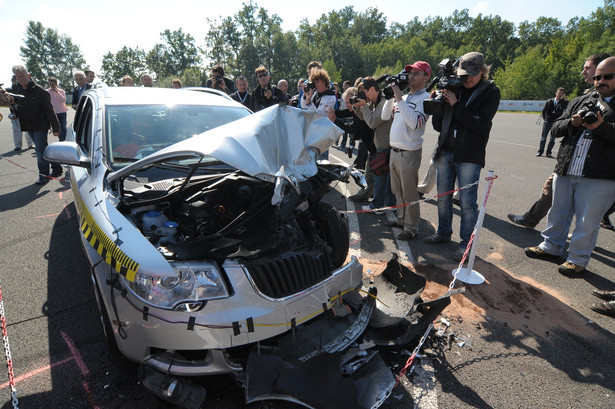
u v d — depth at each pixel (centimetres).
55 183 630
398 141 407
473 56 342
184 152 199
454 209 565
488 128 361
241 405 201
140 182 265
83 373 225
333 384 184
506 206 580
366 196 570
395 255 300
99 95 347
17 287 319
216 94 416
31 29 8775
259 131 229
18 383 217
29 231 434
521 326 286
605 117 318
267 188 260
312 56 6856
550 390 224
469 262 351
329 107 574
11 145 983
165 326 179
